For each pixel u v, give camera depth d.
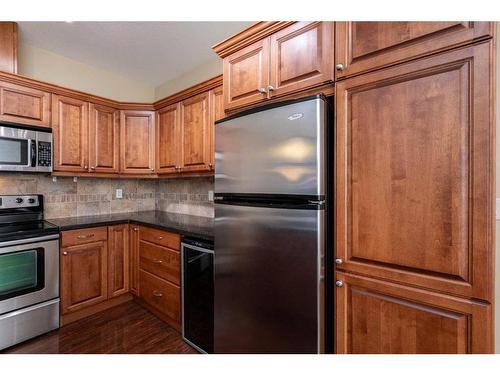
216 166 1.57
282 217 1.25
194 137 2.48
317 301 1.15
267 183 1.30
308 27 1.33
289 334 1.23
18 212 2.44
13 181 2.45
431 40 0.98
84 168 2.62
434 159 0.97
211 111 2.32
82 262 2.40
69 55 2.74
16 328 2.00
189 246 2.03
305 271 1.18
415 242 1.01
